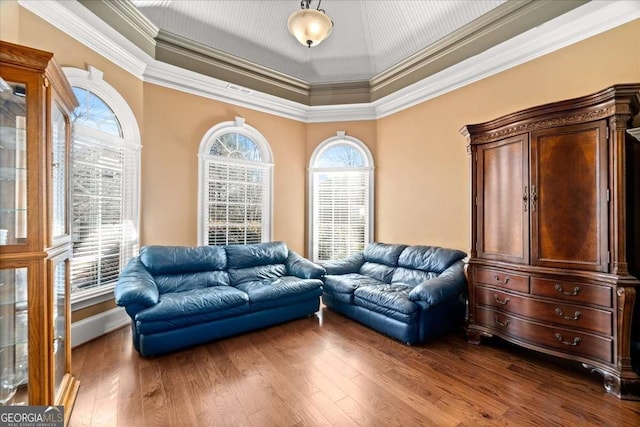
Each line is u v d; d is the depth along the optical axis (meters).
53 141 1.81
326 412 1.90
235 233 4.46
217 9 3.71
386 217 4.74
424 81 4.02
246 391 2.12
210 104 4.17
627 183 2.12
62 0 2.58
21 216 1.55
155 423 1.80
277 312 3.33
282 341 2.98
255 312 3.18
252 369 2.43
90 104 3.08
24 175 1.55
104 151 3.21
